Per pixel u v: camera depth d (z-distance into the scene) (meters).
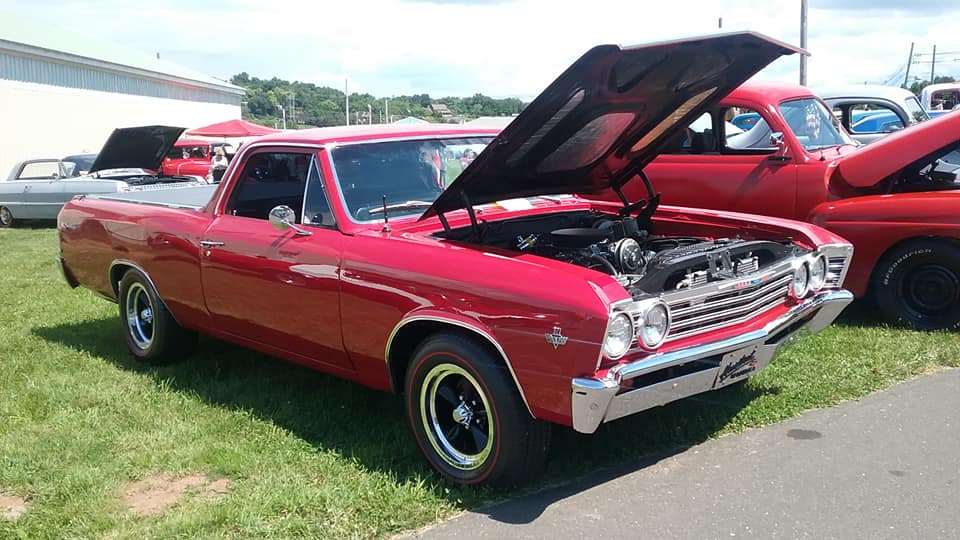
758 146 7.38
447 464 3.81
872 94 11.22
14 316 7.41
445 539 3.33
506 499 3.64
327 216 4.34
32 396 5.12
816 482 3.70
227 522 3.47
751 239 4.68
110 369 5.71
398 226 4.21
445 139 4.83
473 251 3.73
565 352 3.24
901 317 6.03
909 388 4.84
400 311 3.83
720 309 3.73
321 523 3.47
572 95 3.51
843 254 4.48
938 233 5.72
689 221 5.08
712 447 4.11
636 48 3.28
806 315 4.34
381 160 4.54
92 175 15.18
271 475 3.91
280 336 4.60
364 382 4.26
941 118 6.17
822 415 4.49
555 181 4.57
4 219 16.38
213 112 36.97
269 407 4.86
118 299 6.03
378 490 3.71
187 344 5.73
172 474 4.02
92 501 3.72
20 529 3.50
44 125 23.28
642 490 3.68
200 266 5.02
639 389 3.37
